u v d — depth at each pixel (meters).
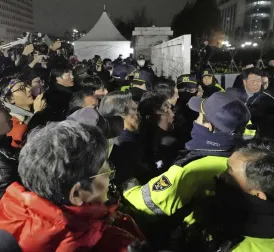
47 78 4.10
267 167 1.04
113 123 1.65
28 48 5.02
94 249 0.86
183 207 1.39
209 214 1.22
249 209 1.05
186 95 3.58
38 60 4.87
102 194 0.91
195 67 9.53
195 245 1.26
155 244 1.36
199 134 1.44
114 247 0.87
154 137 2.37
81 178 0.83
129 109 1.97
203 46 9.92
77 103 2.45
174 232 1.35
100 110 2.03
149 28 16.55
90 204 0.88
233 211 1.10
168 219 1.41
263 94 3.25
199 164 1.37
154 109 2.44
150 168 2.11
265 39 18.27
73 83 3.85
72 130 0.86
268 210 1.04
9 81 2.70
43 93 2.86
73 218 0.82
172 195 1.36
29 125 2.39
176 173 1.36
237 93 3.04
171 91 2.84
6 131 1.60
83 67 4.28
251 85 3.24
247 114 1.40
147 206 1.41
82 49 18.64
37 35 6.15
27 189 0.86
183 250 1.30
